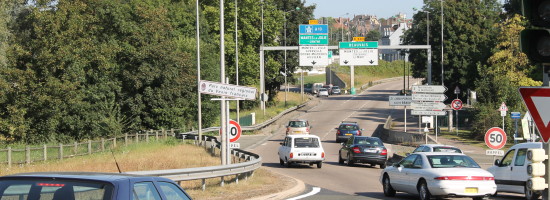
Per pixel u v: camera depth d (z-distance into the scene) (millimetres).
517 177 21859
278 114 85250
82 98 51750
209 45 73875
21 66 48875
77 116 51375
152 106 58969
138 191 8203
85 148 40750
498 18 85000
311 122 80625
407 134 54531
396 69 190250
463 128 66125
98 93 54969
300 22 110312
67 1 49031
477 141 53562
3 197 7562
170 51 59188
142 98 59000
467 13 91250
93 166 29250
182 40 70812
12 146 43719
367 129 71375
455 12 91000
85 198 7617
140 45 58594
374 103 108312
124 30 57625
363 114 90312
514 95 54906
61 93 48719
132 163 30359
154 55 58094
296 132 58219
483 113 54844
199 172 20781
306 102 109688
